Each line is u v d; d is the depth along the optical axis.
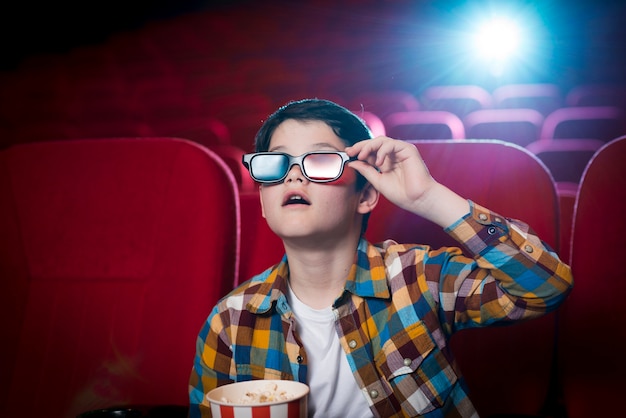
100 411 0.73
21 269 1.10
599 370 0.94
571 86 3.83
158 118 3.59
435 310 0.84
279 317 0.87
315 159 0.80
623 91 3.03
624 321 0.93
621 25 3.90
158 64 4.21
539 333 0.98
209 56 4.43
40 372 1.07
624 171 0.96
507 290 0.77
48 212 1.10
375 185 0.80
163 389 1.02
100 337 1.06
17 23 4.39
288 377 0.83
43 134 3.46
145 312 1.04
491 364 1.00
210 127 3.12
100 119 3.66
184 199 1.05
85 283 1.08
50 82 4.11
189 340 1.02
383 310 0.85
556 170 2.46
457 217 0.77
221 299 0.94
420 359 0.81
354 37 4.34
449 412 0.82
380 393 0.81
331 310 0.86
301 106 0.87
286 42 4.38
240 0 4.53
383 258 0.90
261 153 0.81
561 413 1.04
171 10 4.59
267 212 0.83
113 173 1.09
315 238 0.82
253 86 3.86
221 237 1.03
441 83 4.09
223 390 0.67
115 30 4.51
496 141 1.03
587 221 0.97
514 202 0.99
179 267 1.04
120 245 1.07
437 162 1.02
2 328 1.09
